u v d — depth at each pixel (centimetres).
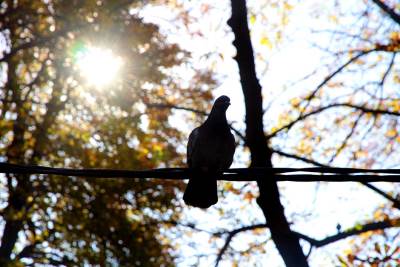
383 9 1524
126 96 1686
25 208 1616
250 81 1331
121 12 1677
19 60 1648
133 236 1648
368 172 686
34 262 1647
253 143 1294
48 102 1708
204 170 832
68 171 663
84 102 1702
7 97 1659
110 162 1628
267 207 1215
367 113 1506
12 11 1616
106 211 1638
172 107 1645
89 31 1620
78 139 1664
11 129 1589
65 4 1598
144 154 1677
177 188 1669
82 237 1625
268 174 696
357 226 1312
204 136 877
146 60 1644
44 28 1691
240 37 1364
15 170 658
